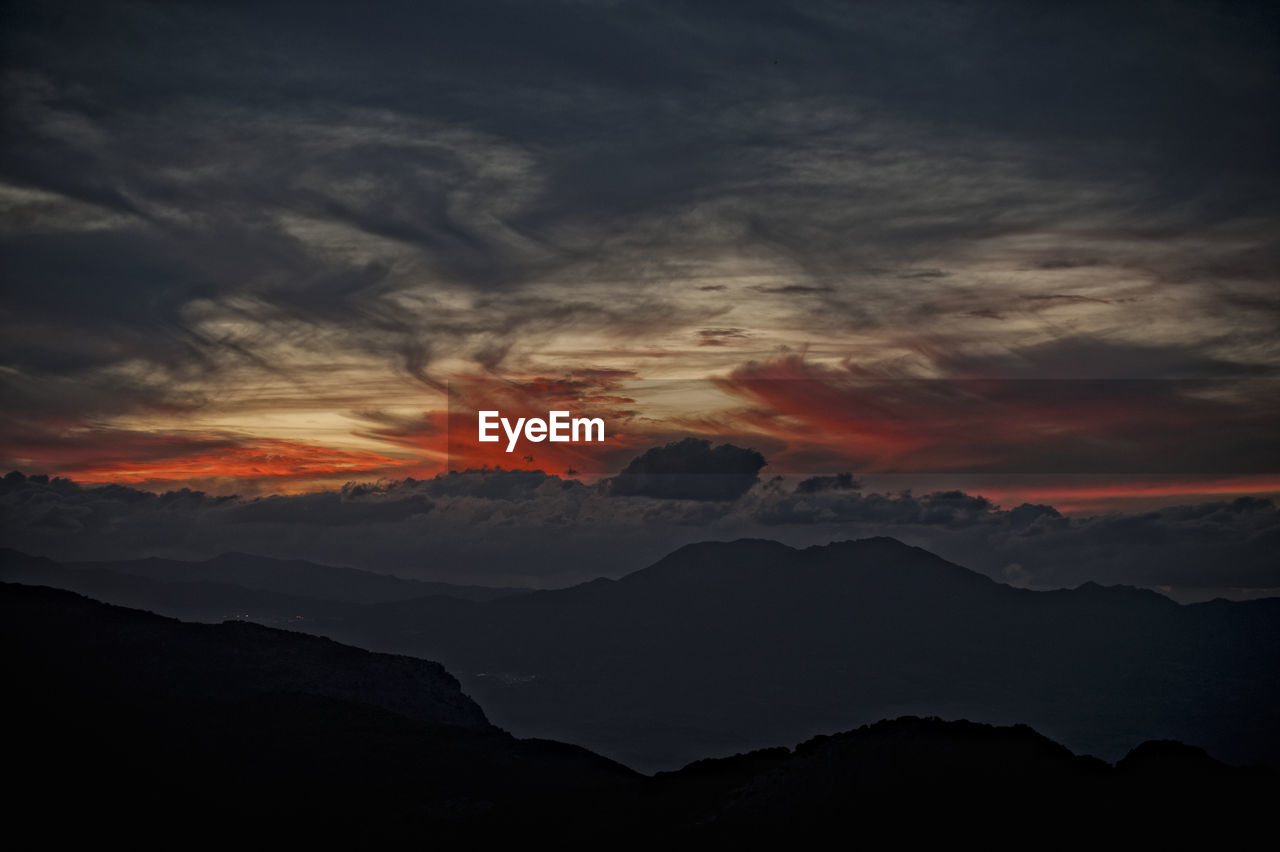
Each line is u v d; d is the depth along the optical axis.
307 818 69.81
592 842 64.06
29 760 75.38
